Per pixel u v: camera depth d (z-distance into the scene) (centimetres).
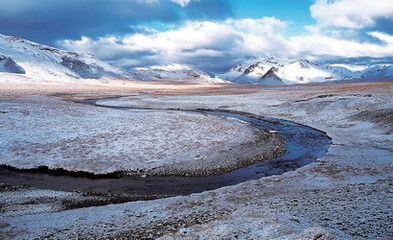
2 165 1927
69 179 1758
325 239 660
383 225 728
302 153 2389
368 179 1516
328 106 4481
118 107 5756
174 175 1831
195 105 6019
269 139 2820
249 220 859
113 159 2047
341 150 2314
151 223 1037
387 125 2984
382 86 7100
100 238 916
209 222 946
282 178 1630
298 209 991
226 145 2450
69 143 2366
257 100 6456
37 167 1906
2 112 3369
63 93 9312
